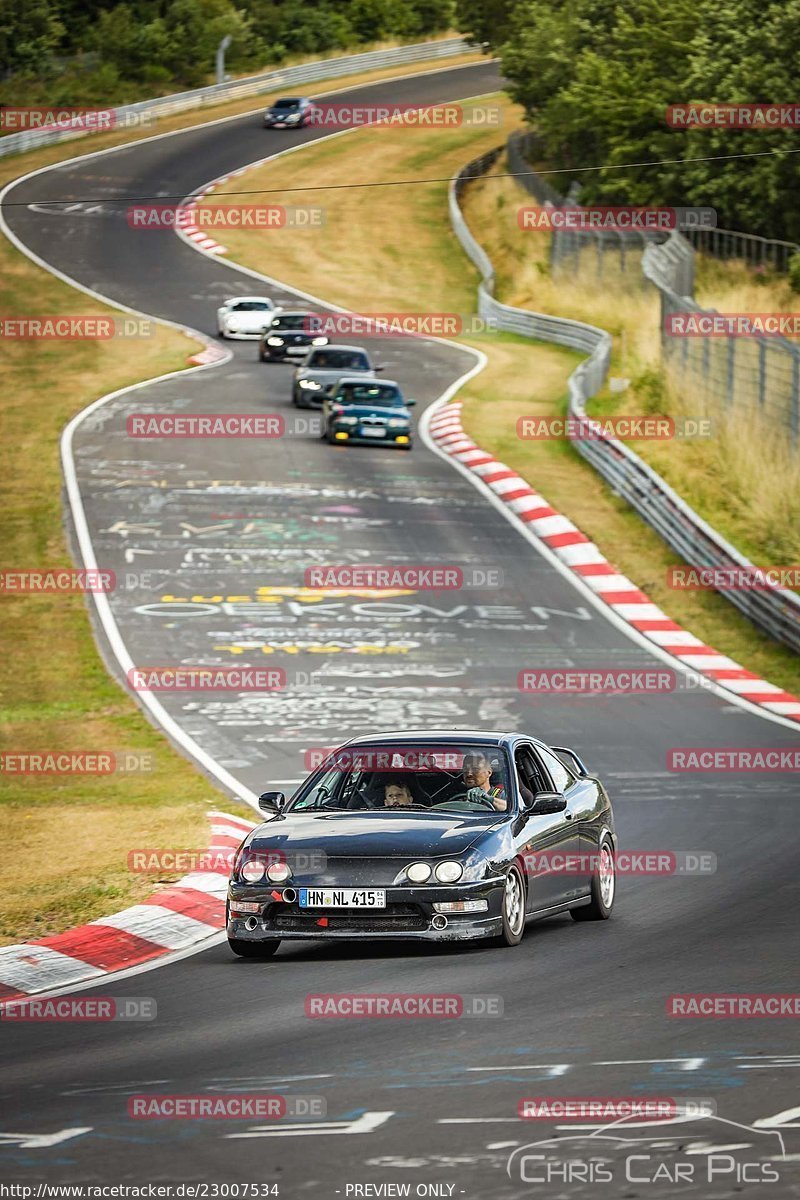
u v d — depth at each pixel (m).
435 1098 23.36
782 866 46.38
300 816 38.12
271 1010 30.19
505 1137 21.36
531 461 130.75
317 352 150.50
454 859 35.09
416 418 148.50
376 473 126.56
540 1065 25.31
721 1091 23.61
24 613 91.81
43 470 124.94
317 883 35.00
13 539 106.69
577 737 70.19
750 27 184.62
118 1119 22.55
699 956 34.81
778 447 124.69
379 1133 21.64
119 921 39.44
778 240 192.50
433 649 86.50
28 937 38.38
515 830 36.97
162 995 32.19
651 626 93.38
